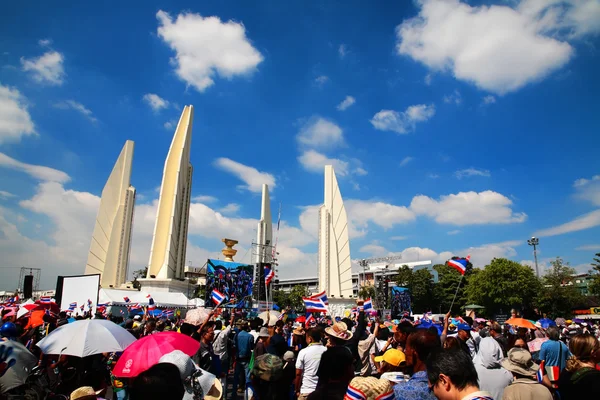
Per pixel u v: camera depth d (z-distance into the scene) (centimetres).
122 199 8038
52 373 918
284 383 730
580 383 604
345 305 9631
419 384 530
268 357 735
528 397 623
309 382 884
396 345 1124
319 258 10512
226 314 2931
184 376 602
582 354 632
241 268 5994
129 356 705
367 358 1037
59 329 869
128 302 4384
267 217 10794
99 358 877
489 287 8625
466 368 404
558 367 908
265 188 10912
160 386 381
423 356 608
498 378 747
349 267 10412
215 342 1460
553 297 8469
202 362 1127
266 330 1330
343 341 880
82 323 872
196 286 9319
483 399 378
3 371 712
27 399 718
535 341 1362
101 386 802
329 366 573
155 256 7269
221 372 1379
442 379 410
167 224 7469
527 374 733
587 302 9531
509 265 8569
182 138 8025
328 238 10562
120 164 8206
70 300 2897
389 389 507
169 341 727
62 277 2959
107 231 7825
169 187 7681
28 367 753
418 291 10662
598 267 7575
